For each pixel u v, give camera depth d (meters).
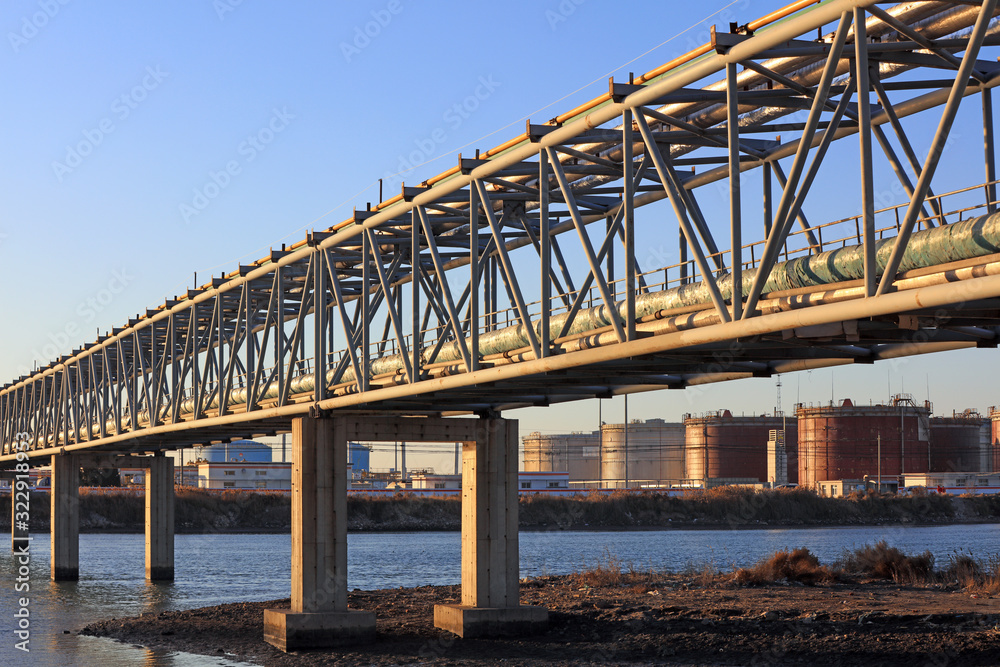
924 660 24.92
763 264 17.47
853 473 145.12
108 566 68.44
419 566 67.56
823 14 16.77
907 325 17.91
